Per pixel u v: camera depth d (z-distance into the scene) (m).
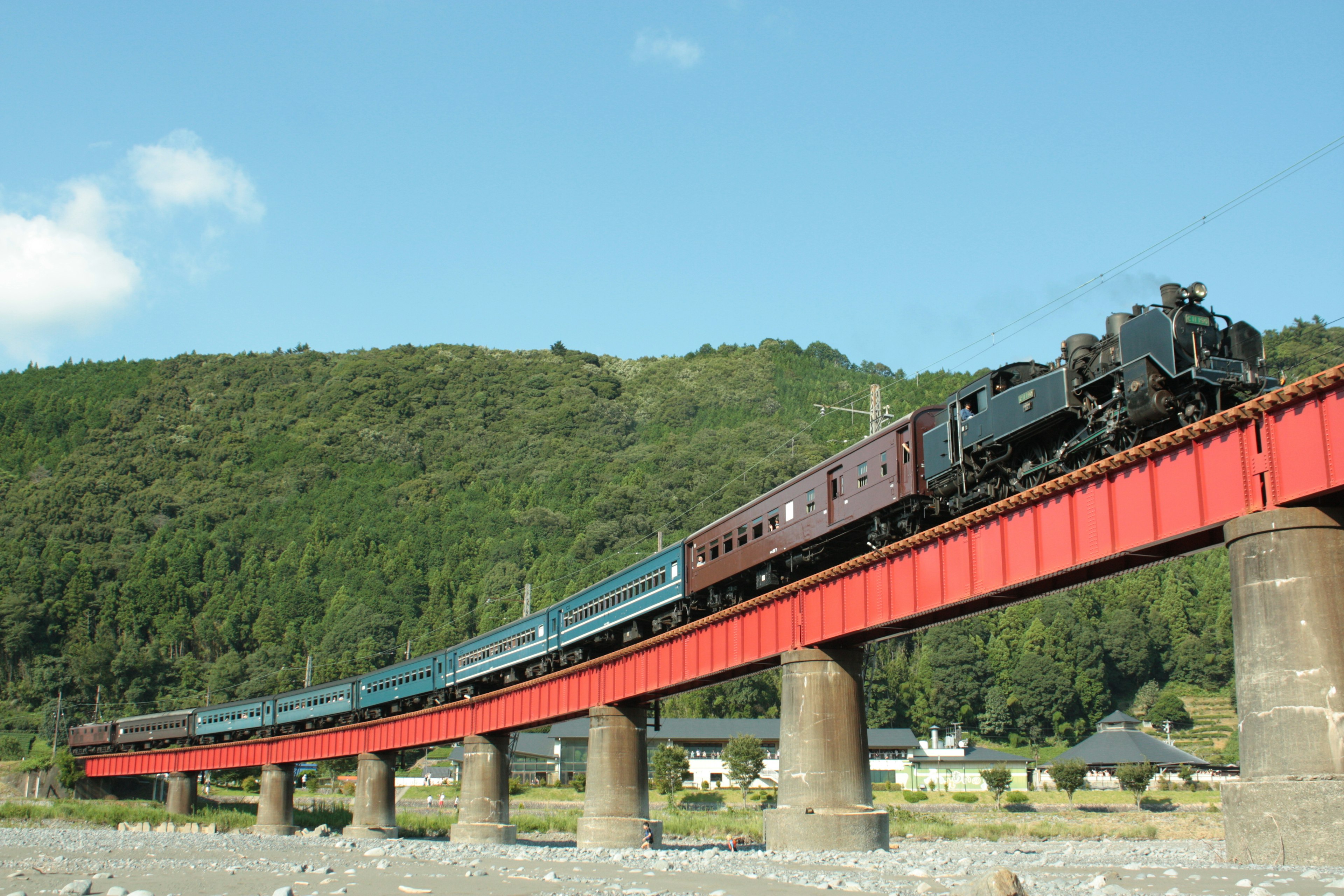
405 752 149.12
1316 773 22.27
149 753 103.38
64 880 28.41
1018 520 30.48
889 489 37.19
